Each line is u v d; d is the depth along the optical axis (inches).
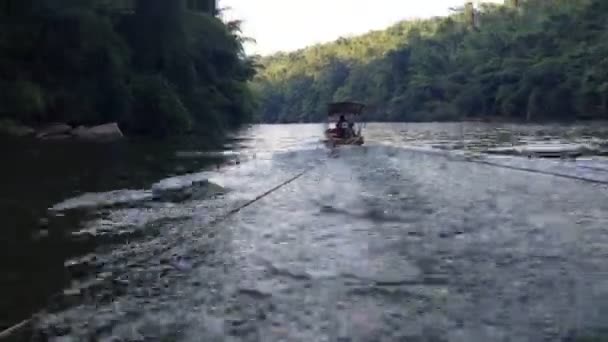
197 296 240.8
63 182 609.9
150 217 416.2
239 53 2824.8
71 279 265.9
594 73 2925.7
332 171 731.4
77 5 1494.8
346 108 1238.9
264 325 208.4
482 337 195.5
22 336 201.2
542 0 4185.5
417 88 4709.6
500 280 255.9
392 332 200.5
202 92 2172.7
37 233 362.9
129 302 234.2
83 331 205.3
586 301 227.6
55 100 1482.5
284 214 426.6
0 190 550.9
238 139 1608.0
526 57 3799.2
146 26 1870.1
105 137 1485.0
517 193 518.6
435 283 253.4
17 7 1427.2
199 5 2733.8
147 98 1710.1
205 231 367.9
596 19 3447.3
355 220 400.5
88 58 1544.0
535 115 3368.6
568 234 346.6
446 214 418.9
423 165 794.8
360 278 262.1
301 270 276.4
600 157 829.8
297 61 7701.8
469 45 4591.5
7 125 1347.2
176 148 1183.6
